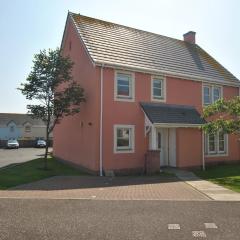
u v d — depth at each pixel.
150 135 21.12
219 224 8.87
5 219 9.23
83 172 20.12
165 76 22.70
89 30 22.44
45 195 12.72
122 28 24.70
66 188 14.44
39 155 34.12
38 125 75.75
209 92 25.45
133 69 21.12
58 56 20.47
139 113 21.27
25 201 11.60
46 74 20.23
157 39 26.05
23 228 8.41
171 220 9.22
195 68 25.23
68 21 23.75
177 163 22.23
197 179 17.75
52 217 9.46
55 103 20.28
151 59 23.05
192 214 9.91
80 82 21.78
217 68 27.23
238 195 13.09
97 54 20.47
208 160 24.64
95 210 10.34
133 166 20.66
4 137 73.81
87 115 20.59
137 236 7.84
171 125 21.00
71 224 8.78
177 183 16.23
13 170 20.14
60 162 24.48
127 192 13.57
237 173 20.45
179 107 23.22
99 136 19.62
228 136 26.16
